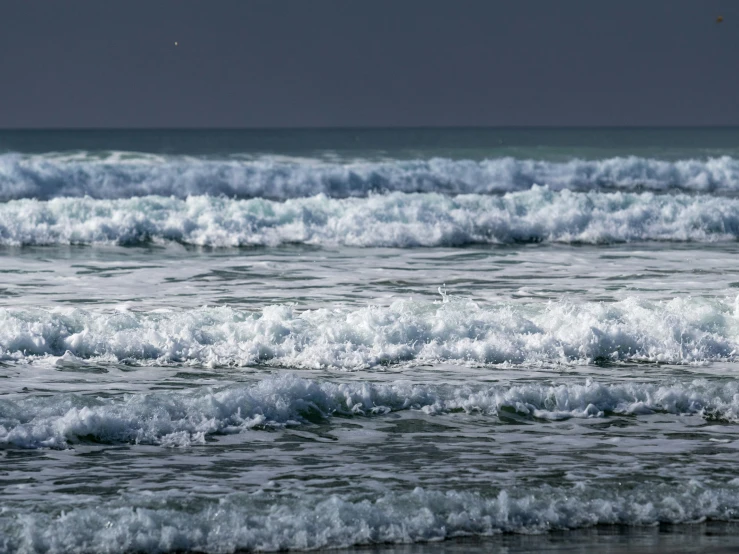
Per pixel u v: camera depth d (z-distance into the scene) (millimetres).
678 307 24672
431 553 12086
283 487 13789
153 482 13930
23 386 18781
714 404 18188
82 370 20141
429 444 15984
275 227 43094
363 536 12422
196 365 20703
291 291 29688
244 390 17250
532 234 44469
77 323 22297
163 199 45281
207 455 15203
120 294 28953
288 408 17109
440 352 21594
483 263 36406
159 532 12125
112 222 41688
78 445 15484
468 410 17766
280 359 21062
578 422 17406
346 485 13945
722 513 13508
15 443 15359
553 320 23203
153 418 16188
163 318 22922
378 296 28922
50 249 39312
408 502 13141
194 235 41781
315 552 12078
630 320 23469
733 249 41469
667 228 45844
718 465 15203
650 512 13398
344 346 21531
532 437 16469
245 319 23078
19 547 11703
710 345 22641
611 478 14453
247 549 12062
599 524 13094
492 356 21500
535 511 13219
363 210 45469
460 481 14188
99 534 12016
